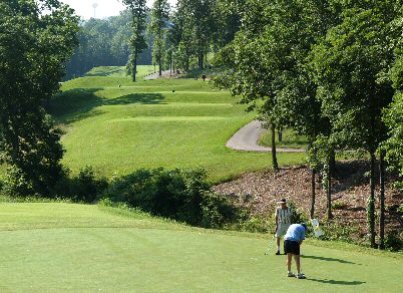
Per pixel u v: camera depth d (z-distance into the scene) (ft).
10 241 63.36
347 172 150.00
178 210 140.87
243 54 145.18
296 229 51.16
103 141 229.45
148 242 65.82
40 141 191.42
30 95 184.14
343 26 91.20
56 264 52.01
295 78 120.47
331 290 46.24
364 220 119.14
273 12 126.00
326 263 59.88
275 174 160.97
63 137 259.19
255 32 149.28
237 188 157.48
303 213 128.67
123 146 219.61
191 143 212.64
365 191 135.13
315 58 95.61
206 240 69.82
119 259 55.21
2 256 55.11
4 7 185.78
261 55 132.46
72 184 176.14
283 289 45.65
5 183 182.19
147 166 186.19
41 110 190.49
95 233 70.64
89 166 180.45
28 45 177.68
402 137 77.25
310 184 149.07
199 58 498.28
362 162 152.05
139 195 142.61
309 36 118.32
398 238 104.99
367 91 93.71
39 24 197.06
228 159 182.39
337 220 121.29
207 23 452.35
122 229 75.10
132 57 485.56
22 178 180.55
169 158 193.26
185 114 278.05
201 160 184.96
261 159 177.47
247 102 156.56
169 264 53.72
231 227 126.11
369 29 88.74
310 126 117.50
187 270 51.47
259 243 70.49
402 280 51.93
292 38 120.98
